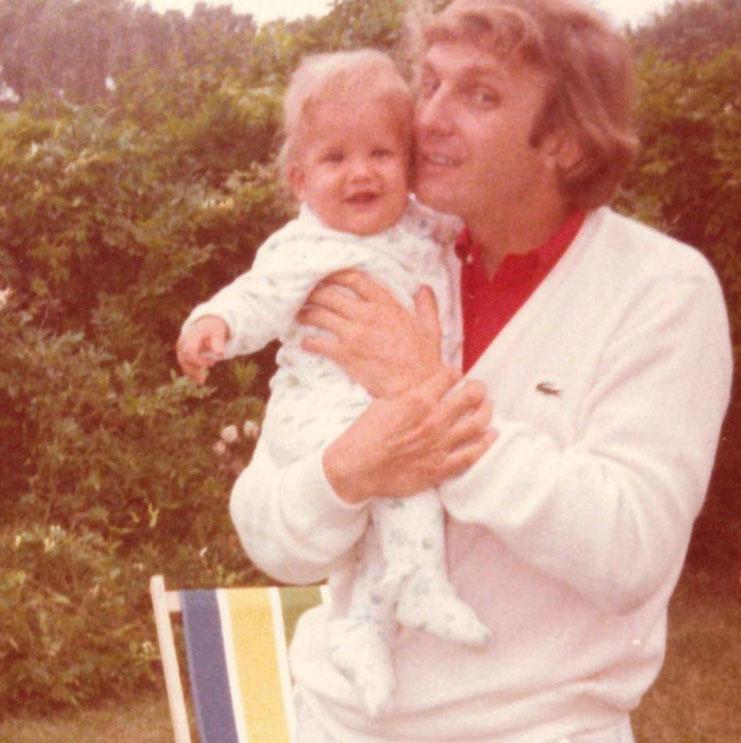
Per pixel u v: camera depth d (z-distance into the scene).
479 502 1.59
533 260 1.70
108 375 5.11
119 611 4.65
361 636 1.71
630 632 1.67
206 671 2.85
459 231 1.85
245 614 2.89
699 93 5.66
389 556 1.69
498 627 1.67
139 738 4.29
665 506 1.57
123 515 5.07
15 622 4.46
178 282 5.53
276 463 1.80
